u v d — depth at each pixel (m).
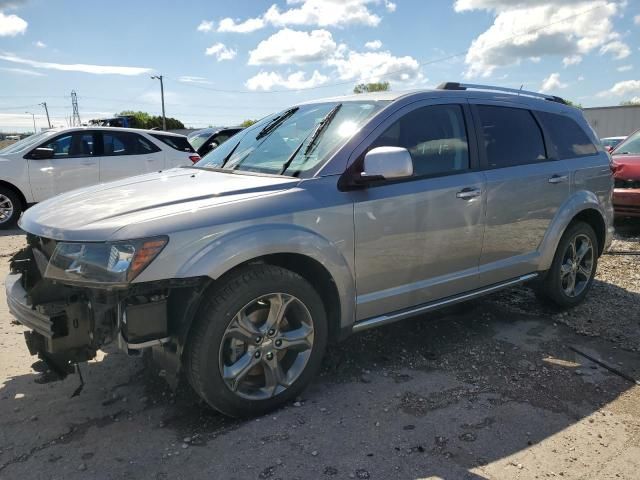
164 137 10.80
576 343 4.20
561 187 4.54
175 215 2.80
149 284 2.70
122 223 2.72
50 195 9.68
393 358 3.90
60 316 2.80
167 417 3.11
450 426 3.02
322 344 3.28
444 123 3.87
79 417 3.10
